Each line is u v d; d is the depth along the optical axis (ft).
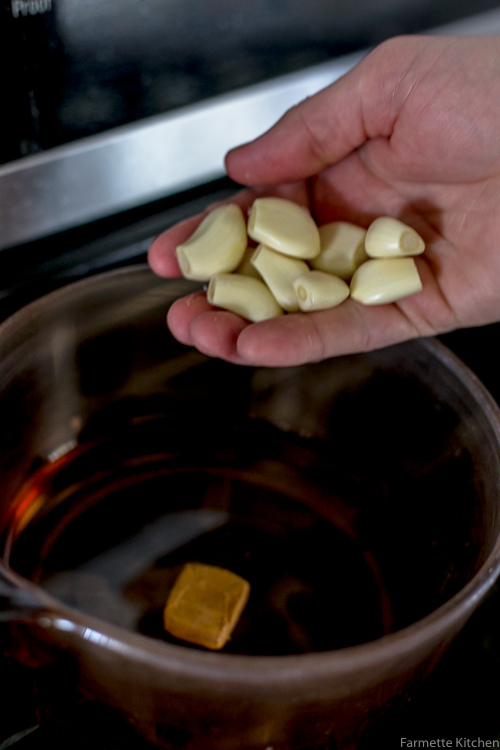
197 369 1.36
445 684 1.15
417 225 1.42
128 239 1.38
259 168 1.40
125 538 1.24
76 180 1.31
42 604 0.95
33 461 1.28
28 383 1.21
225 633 1.14
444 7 1.50
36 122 1.23
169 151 1.37
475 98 1.31
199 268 1.28
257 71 1.39
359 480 1.34
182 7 1.26
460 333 1.49
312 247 1.30
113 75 1.26
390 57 1.34
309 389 1.36
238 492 1.31
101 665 0.98
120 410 1.36
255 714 0.99
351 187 1.46
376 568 1.25
